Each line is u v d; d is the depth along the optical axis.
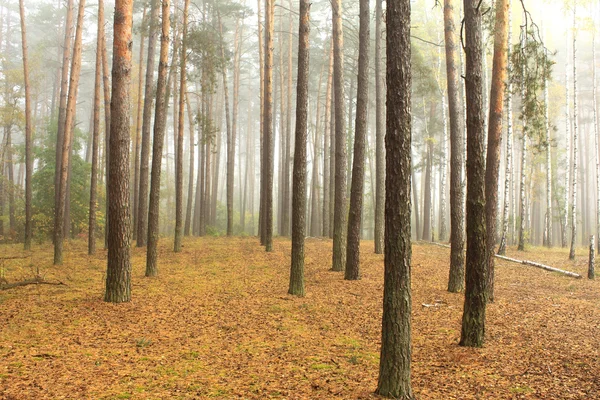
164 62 16.02
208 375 6.50
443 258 20.73
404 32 5.87
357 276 14.95
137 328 8.88
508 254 23.61
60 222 17.33
